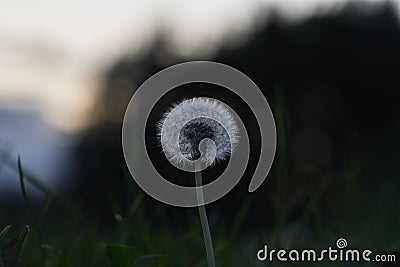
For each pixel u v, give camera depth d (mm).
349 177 5137
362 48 19906
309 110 19062
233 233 4438
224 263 4309
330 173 6070
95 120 17750
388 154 8992
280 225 4238
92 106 18016
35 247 4109
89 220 4422
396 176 7844
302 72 20109
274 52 20500
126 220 4176
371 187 6395
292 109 19250
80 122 16797
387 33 20016
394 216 5164
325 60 19938
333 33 20234
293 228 4855
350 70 19641
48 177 10906
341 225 4797
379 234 4734
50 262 3930
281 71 20219
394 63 19656
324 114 18969
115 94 19031
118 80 19609
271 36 20734
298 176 8570
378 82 19141
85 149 16188
